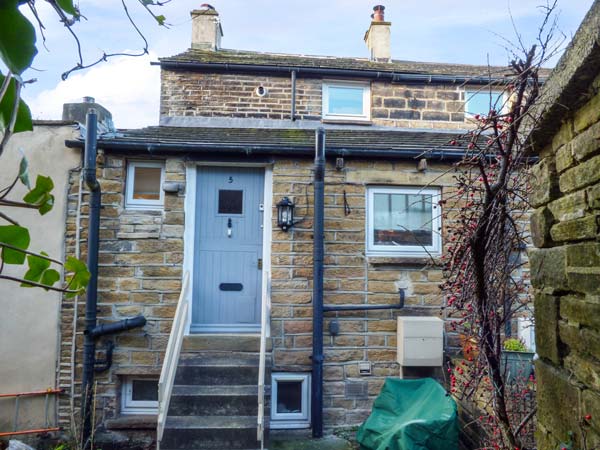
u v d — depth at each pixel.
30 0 1.02
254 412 4.49
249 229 5.58
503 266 3.11
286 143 5.54
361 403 5.23
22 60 0.84
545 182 2.05
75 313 5.08
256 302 5.52
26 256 1.37
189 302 5.28
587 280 1.66
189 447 4.18
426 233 5.57
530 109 2.08
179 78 7.08
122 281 5.17
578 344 1.75
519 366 4.26
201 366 4.79
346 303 5.32
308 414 5.25
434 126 7.32
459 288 3.27
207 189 5.57
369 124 7.22
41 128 5.23
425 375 5.29
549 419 1.98
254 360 4.98
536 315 2.14
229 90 7.11
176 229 5.28
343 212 5.42
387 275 5.40
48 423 4.99
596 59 1.57
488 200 2.70
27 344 5.05
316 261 5.18
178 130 6.38
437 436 3.85
